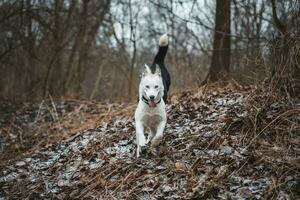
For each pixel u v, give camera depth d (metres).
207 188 5.38
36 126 11.12
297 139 6.12
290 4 7.60
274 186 5.11
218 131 6.69
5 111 12.80
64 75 17.50
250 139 6.30
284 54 7.11
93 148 7.68
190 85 11.41
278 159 5.70
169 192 5.58
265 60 7.49
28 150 9.14
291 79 6.94
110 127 8.88
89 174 6.61
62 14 16.28
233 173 5.64
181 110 8.34
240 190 5.23
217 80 10.22
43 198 6.29
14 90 17.14
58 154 8.12
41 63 16.89
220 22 11.05
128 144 7.56
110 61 19.55
